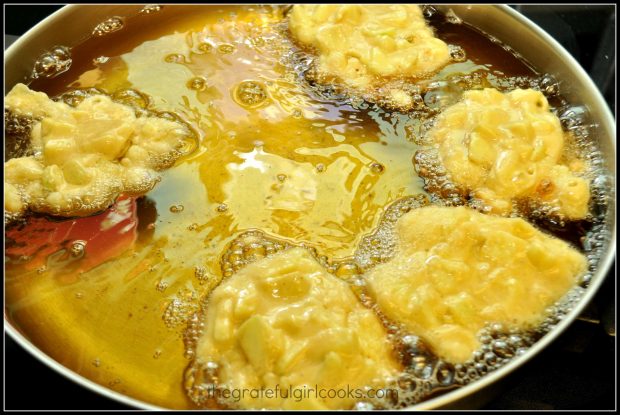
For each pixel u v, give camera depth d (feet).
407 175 1.53
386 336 1.33
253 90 1.66
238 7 1.81
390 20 1.71
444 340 1.31
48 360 1.24
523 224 1.41
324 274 1.36
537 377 1.39
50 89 1.66
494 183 1.49
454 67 1.69
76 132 1.53
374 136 1.59
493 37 1.74
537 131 1.53
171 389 1.29
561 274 1.37
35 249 1.44
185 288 1.40
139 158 1.53
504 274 1.36
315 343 1.28
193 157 1.56
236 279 1.37
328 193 1.51
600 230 1.45
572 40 1.83
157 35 1.76
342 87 1.66
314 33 1.71
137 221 1.47
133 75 1.69
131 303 1.38
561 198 1.47
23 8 1.98
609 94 1.71
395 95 1.64
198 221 1.48
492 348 1.31
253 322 1.28
